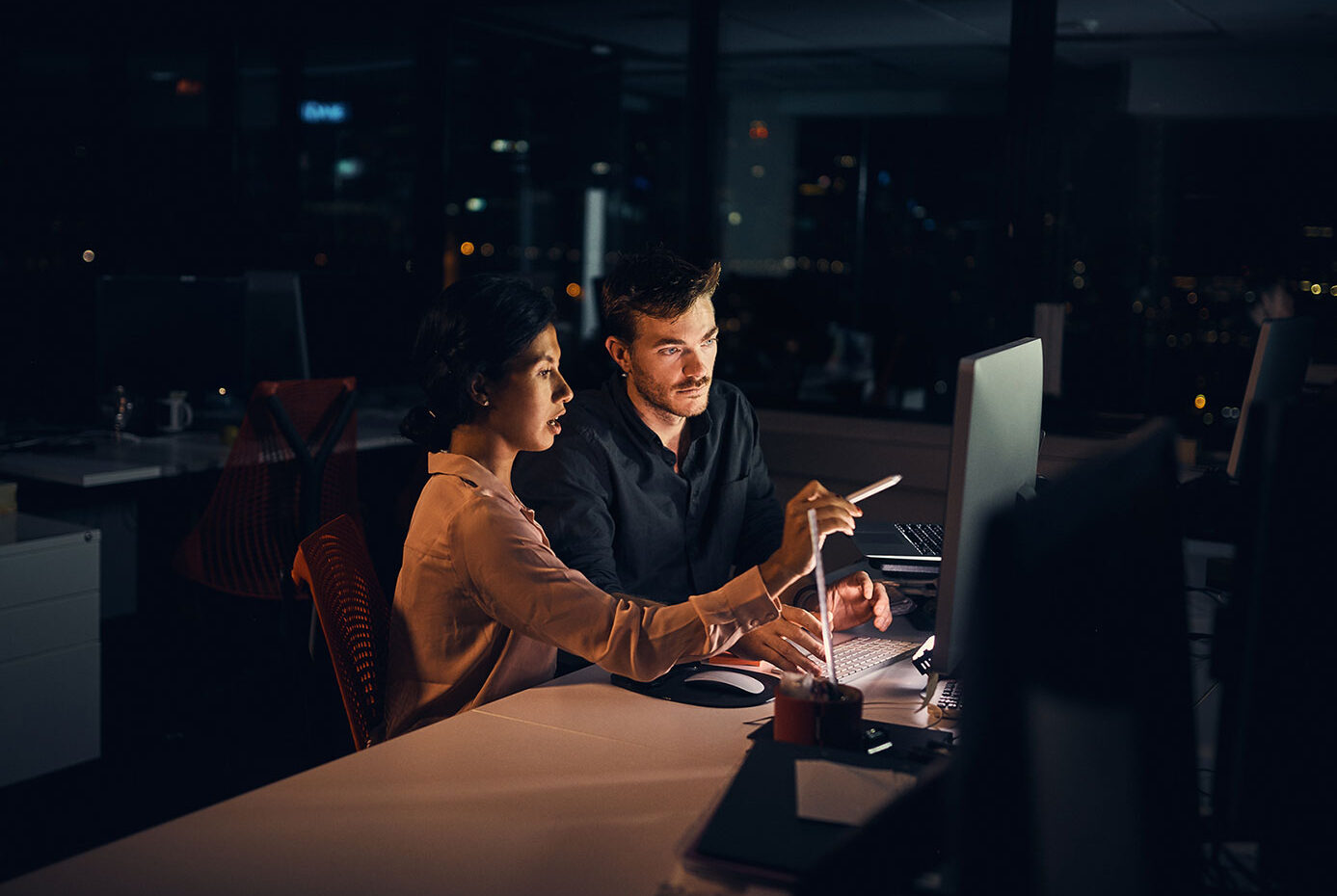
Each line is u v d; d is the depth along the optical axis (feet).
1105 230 17.79
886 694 5.51
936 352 21.47
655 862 3.75
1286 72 18.98
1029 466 5.38
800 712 4.54
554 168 24.53
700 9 14.98
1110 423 12.94
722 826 3.61
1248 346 11.26
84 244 19.20
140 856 3.72
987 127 26.37
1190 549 8.20
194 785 10.23
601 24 20.92
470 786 4.35
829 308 21.77
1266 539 3.00
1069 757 2.31
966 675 2.13
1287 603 2.99
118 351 14.16
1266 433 2.98
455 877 3.62
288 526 11.91
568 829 3.99
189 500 14.99
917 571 7.42
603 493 7.00
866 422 13.62
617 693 5.50
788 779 3.97
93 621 9.89
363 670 5.80
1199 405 11.43
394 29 19.84
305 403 11.81
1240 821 3.13
